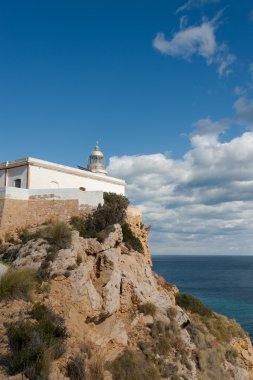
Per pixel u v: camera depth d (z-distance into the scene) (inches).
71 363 666.8
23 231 1344.7
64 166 1690.5
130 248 1316.4
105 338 884.6
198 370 1094.4
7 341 641.6
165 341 1013.8
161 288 1405.0
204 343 1247.5
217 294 4077.3
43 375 598.5
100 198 1392.7
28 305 761.6
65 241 1020.5
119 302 1022.4
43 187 1585.9
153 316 1055.6
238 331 1647.4
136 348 939.3
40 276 868.0
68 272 901.2
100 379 699.4
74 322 799.7
